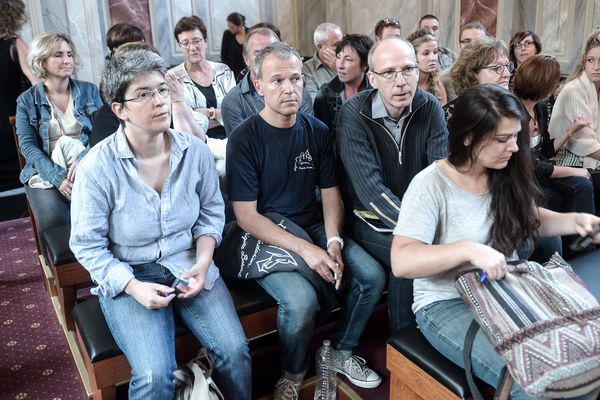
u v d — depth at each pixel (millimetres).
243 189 1987
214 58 6305
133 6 5699
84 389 2076
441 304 1546
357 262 1984
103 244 1677
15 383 2145
